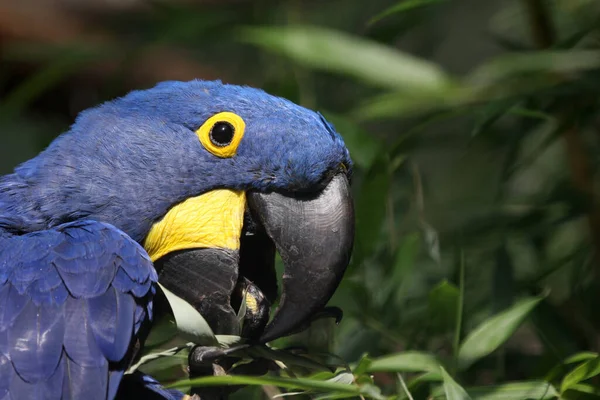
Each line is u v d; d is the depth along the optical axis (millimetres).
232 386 6055
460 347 5992
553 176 8664
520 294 7215
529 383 5770
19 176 6473
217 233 6336
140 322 5902
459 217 8578
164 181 6363
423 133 8570
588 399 5895
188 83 6590
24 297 5754
